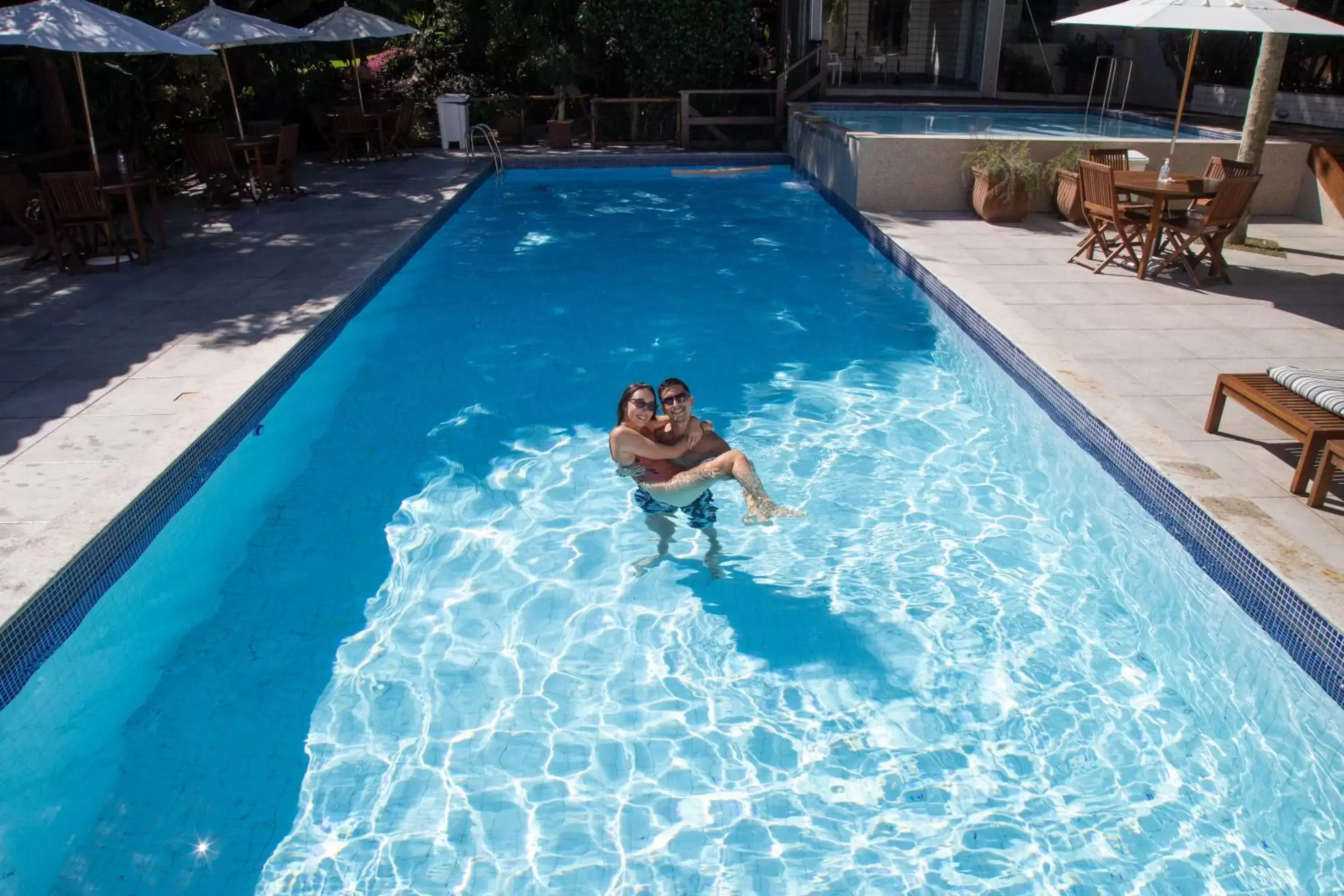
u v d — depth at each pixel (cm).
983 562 495
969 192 1152
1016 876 318
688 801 349
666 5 1648
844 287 945
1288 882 315
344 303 789
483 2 1788
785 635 439
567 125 1688
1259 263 891
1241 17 738
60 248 876
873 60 2039
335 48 1858
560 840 332
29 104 1216
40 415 555
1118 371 619
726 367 745
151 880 316
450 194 1273
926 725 385
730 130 1738
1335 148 1066
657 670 417
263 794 351
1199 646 434
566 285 953
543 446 620
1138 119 1456
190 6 1370
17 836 332
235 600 464
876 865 322
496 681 411
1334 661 357
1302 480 459
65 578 399
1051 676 413
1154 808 345
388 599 466
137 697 398
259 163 1196
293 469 589
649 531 522
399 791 353
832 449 611
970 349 764
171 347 672
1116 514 526
